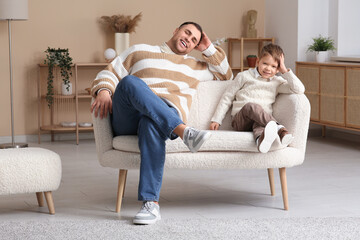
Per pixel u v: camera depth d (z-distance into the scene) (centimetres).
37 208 290
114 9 567
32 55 546
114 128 283
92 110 281
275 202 303
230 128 322
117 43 551
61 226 252
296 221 261
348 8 552
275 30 602
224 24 608
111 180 364
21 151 277
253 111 289
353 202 303
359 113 481
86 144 530
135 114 271
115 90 268
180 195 320
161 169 260
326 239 233
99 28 562
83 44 559
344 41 554
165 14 586
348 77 489
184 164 272
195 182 355
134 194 324
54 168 272
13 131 514
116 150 276
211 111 325
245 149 273
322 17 566
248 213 280
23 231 244
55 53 523
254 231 244
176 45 310
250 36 602
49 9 546
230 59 612
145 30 580
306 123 286
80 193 327
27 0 497
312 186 344
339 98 502
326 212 282
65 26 553
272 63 304
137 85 259
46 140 557
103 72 297
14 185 262
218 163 274
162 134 259
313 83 537
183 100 299
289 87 297
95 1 560
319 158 444
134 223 257
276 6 597
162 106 256
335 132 564
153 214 256
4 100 541
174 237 236
